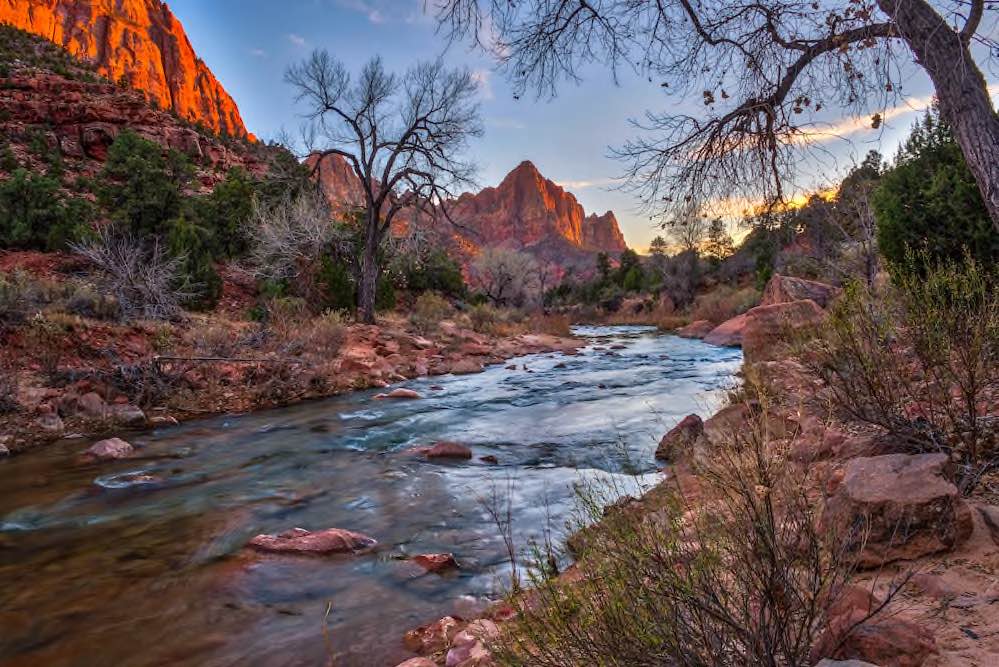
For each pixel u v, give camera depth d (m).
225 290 22.42
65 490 6.45
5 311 11.39
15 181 20.81
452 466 7.20
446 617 3.40
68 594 3.98
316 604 3.78
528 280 57.47
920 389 3.60
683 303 50.03
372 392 13.48
